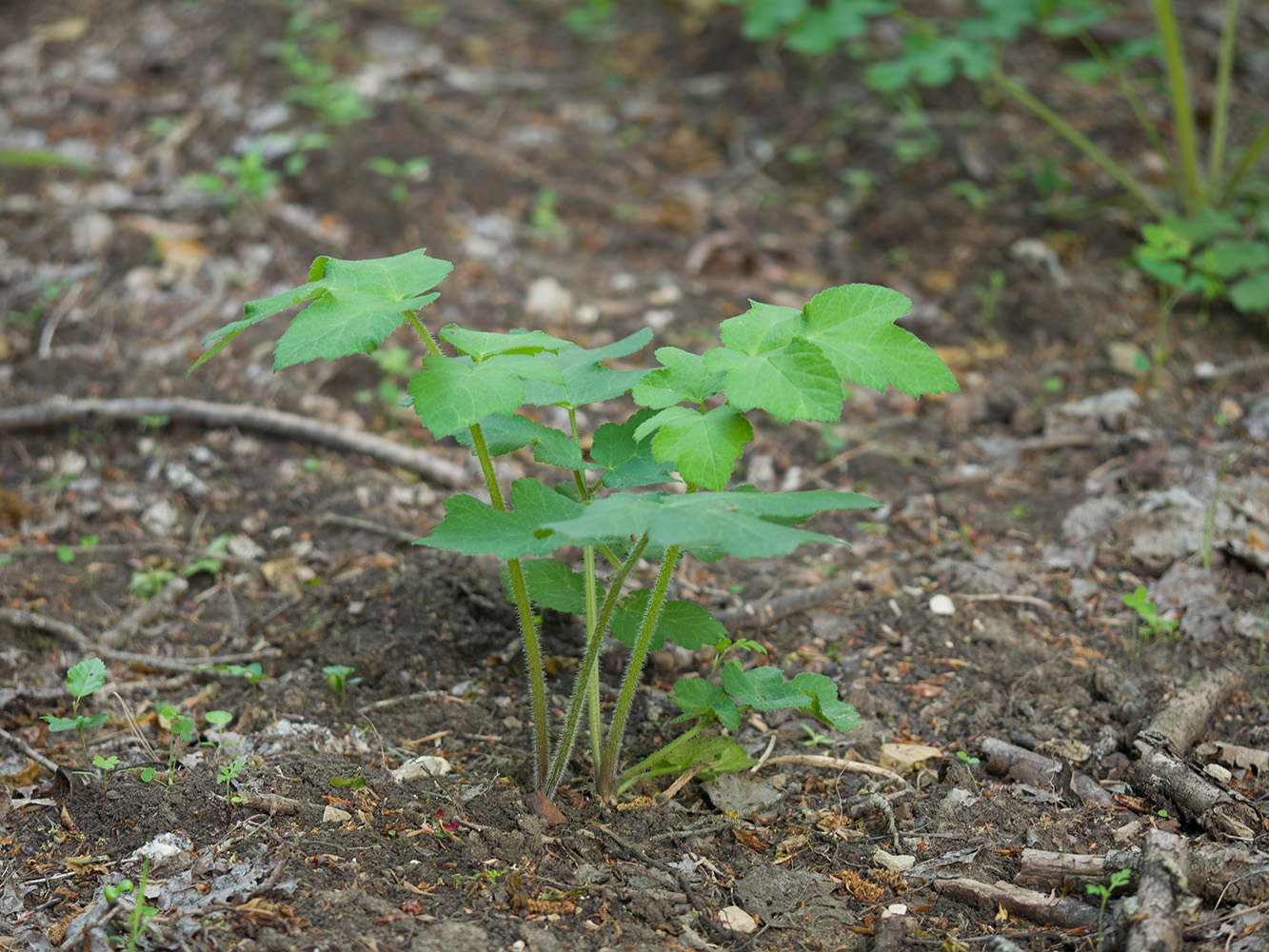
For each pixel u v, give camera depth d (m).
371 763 2.67
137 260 4.70
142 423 3.93
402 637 3.13
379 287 2.05
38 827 2.41
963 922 2.20
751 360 1.98
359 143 5.27
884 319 2.04
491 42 6.45
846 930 2.19
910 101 5.68
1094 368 4.33
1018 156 5.40
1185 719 2.71
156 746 2.72
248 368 4.20
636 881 2.29
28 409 3.86
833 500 1.94
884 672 3.03
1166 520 3.48
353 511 3.66
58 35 6.16
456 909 2.17
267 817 2.39
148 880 2.21
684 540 1.77
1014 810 2.51
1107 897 2.18
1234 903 2.12
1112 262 4.82
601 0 6.66
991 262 4.87
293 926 2.08
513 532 2.09
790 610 3.26
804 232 5.16
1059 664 3.03
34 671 2.96
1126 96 5.82
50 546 3.42
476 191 5.20
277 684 2.93
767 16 4.80
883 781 2.66
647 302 4.66
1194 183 4.74
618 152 5.64
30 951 2.07
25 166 5.14
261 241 4.80
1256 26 6.39
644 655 2.38
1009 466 3.92
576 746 2.73
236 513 3.64
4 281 4.52
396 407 4.15
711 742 2.51
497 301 4.61
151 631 3.18
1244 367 4.22
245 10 6.12
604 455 2.40
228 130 5.35
